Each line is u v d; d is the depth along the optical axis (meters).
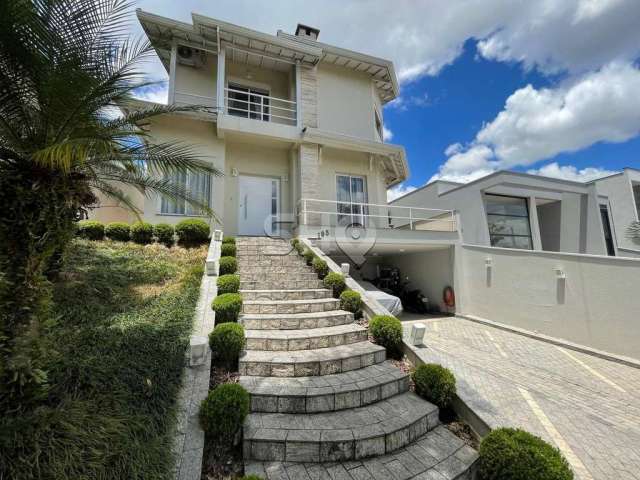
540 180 11.99
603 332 6.14
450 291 10.17
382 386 3.45
